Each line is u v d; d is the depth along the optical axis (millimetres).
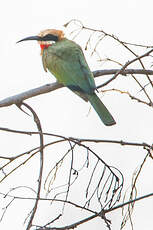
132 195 6332
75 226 6160
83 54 12188
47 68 12305
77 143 6613
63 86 11211
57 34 13023
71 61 11672
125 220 6262
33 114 9039
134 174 6469
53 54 12148
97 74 10797
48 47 12664
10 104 9125
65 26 8031
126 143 6660
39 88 9945
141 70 9664
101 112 10055
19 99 9148
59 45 12500
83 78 10945
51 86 10391
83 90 10727
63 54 11938
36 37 13000
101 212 6184
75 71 11312
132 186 6367
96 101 10281
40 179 7336
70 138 6664
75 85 11023
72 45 12359
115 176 6395
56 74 11773
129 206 6191
